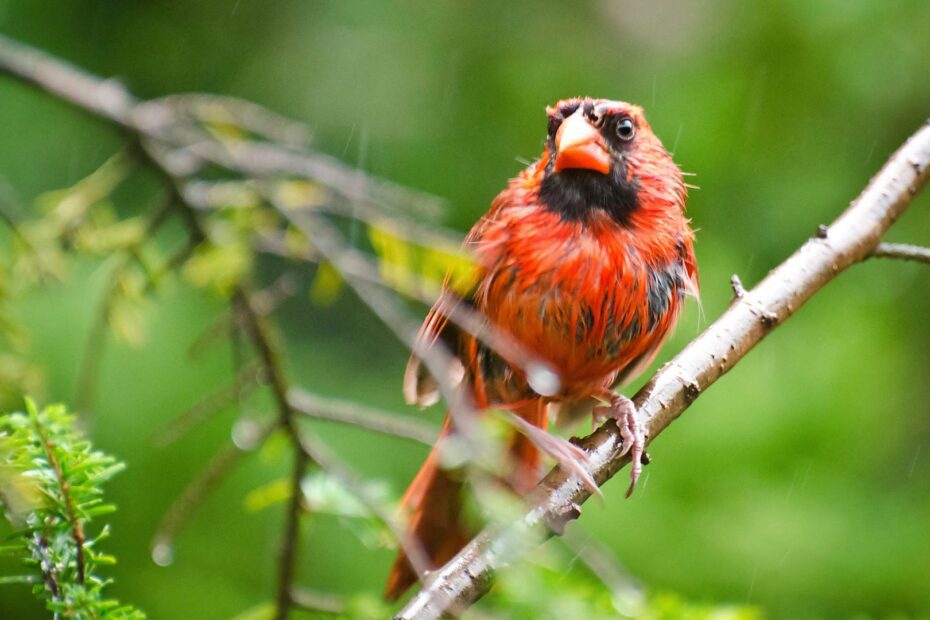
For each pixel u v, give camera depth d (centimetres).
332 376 1198
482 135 1218
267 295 708
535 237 693
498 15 1248
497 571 522
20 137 1177
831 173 1153
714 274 1111
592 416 721
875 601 1052
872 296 1151
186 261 766
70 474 452
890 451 1119
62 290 1050
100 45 1237
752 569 1037
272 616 635
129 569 1049
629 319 701
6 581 454
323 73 1241
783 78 1173
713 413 1080
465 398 724
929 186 1176
